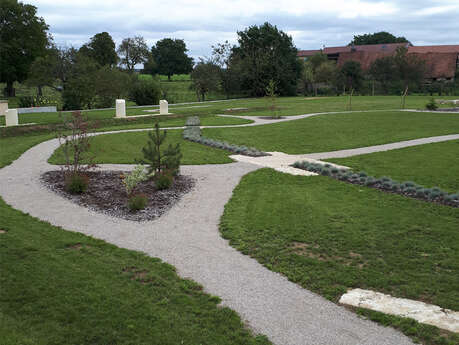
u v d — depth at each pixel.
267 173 14.27
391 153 17.97
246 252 7.88
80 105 39.38
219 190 12.23
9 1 48.75
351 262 7.45
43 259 7.32
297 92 69.44
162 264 7.28
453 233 8.70
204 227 9.24
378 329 5.45
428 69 65.88
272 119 31.77
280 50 68.81
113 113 34.72
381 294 6.32
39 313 5.66
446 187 12.62
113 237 8.60
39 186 12.34
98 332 5.29
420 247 8.01
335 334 5.33
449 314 5.74
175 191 12.02
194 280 6.77
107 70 43.09
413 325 5.50
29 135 24.48
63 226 9.15
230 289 6.48
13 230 8.69
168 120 32.69
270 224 9.34
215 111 37.88
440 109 37.19
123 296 6.16
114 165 15.57
